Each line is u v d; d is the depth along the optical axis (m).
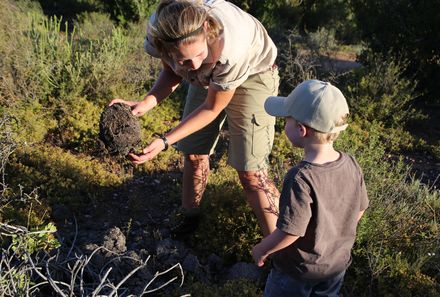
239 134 3.19
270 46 3.08
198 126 2.99
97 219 4.16
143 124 5.80
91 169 4.79
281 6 13.61
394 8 7.87
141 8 12.81
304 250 2.42
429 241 3.77
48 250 3.17
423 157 6.11
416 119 7.04
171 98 6.55
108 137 2.99
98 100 6.09
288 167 5.19
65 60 6.29
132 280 3.19
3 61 5.98
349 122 6.53
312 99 2.33
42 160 4.76
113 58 6.55
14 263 3.06
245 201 3.97
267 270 3.44
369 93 6.99
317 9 13.98
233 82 2.81
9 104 5.45
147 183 4.79
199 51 2.54
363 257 3.59
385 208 3.82
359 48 12.05
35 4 12.49
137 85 6.67
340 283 2.63
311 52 8.37
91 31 10.76
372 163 4.10
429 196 4.52
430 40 7.69
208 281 3.40
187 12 2.43
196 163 3.61
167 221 4.16
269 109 2.61
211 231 3.78
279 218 2.32
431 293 3.35
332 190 2.35
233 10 2.81
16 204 4.02
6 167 4.54
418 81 7.73
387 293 3.36
